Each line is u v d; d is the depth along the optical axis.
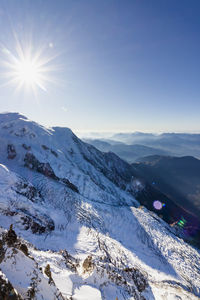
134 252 49.56
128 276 22.94
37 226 36.94
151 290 23.81
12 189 45.06
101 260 30.47
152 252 54.59
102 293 15.09
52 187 71.31
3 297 6.91
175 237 78.44
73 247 35.28
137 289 20.14
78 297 12.77
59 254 23.62
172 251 60.06
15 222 34.59
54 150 120.19
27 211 40.53
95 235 45.62
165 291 25.77
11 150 88.56
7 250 10.74
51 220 43.34
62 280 14.31
